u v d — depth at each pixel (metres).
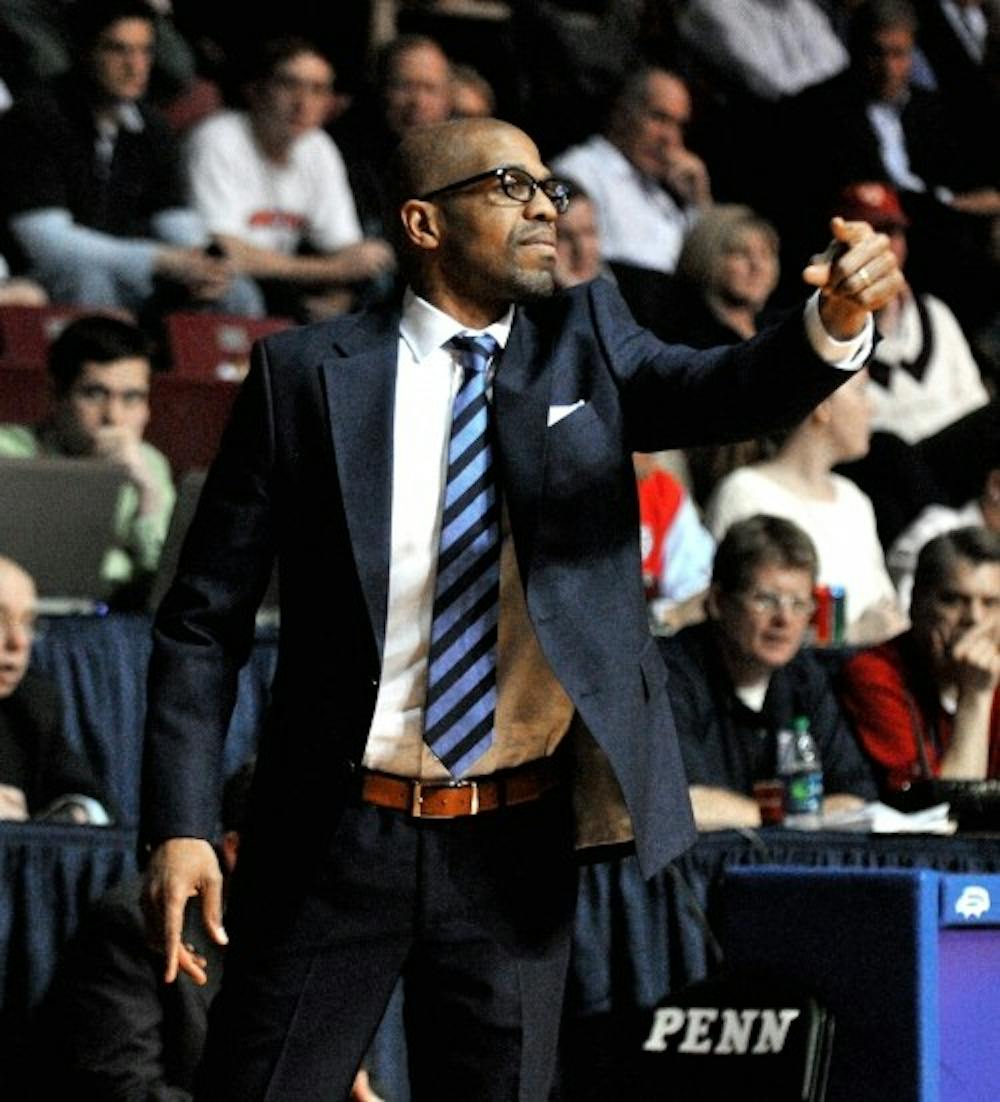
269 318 30.61
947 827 18.48
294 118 33.19
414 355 11.14
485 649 10.93
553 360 11.05
